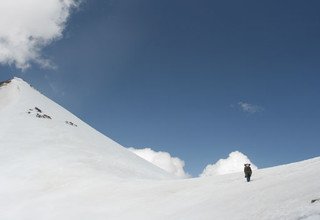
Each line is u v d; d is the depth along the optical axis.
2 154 66.56
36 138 76.75
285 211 19.81
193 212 28.20
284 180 29.27
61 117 106.88
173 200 35.38
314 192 21.44
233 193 30.70
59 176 55.44
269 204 22.84
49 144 74.25
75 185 50.81
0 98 110.69
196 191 36.69
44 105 112.69
